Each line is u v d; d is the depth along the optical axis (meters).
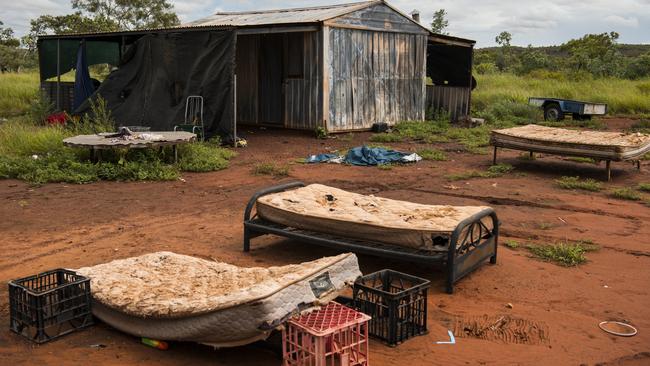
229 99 15.10
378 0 18.64
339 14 17.48
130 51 16.67
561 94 27.09
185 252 7.16
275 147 15.66
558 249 7.19
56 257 6.92
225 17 21.84
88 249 7.23
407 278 5.17
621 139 12.44
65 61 20.52
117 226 8.27
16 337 4.91
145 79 16.52
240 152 14.73
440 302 5.73
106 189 10.58
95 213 8.94
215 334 4.36
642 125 20.80
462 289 6.07
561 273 6.55
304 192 7.63
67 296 5.12
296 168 12.91
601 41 54.25
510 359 4.62
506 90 27.97
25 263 6.71
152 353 4.67
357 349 4.30
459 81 22.31
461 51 21.86
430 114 21.98
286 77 18.61
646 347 4.84
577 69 42.59
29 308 4.85
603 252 7.31
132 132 12.97
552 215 9.09
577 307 5.65
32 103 20.64
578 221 8.74
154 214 8.94
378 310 4.92
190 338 4.52
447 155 14.96
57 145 13.19
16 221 8.44
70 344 4.80
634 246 7.53
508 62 55.56
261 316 4.18
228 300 4.26
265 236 7.93
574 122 21.52
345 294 5.59
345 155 14.20
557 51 78.56
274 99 19.16
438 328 5.16
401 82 19.95
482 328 5.15
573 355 4.70
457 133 18.36
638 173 12.67
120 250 7.20
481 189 10.90
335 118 17.97
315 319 4.28
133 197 10.00
